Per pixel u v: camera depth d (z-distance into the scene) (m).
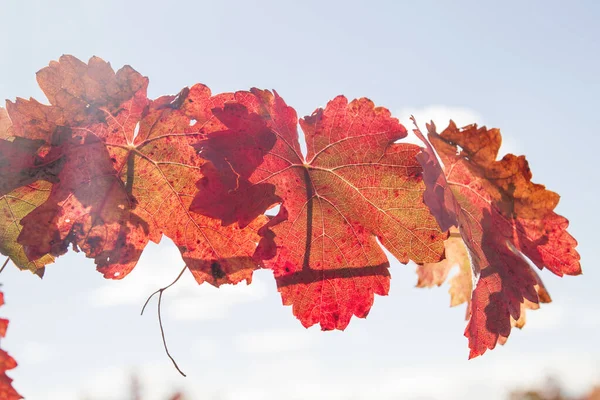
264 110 0.49
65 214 0.48
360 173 0.50
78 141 0.48
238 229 0.49
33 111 0.47
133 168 0.49
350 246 0.50
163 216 0.49
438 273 0.65
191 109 0.48
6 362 0.46
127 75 0.48
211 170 0.48
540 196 0.50
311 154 0.50
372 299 0.50
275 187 0.49
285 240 0.50
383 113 0.49
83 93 0.48
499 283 0.51
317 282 0.50
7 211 0.48
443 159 0.51
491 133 0.49
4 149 0.47
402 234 0.50
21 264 0.48
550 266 0.51
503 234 0.51
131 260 0.49
